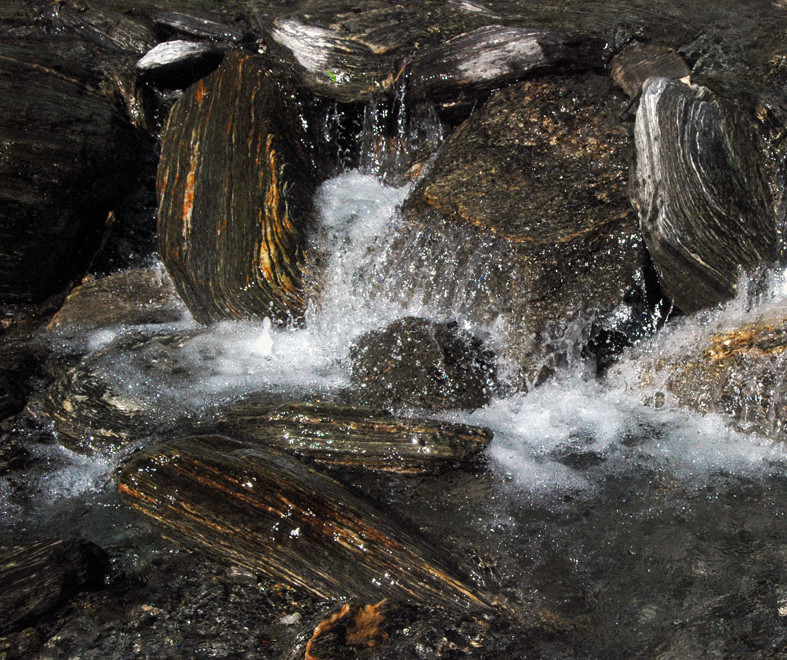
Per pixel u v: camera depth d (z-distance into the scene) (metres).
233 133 4.78
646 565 3.86
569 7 5.09
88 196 4.78
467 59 4.82
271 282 4.52
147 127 5.06
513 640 3.74
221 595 3.86
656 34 4.87
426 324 4.42
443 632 3.76
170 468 4.02
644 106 4.39
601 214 4.40
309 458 4.13
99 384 4.35
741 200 4.31
